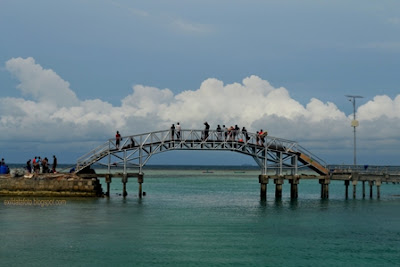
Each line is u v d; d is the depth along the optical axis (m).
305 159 64.44
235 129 61.72
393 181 68.62
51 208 51.56
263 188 63.28
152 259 31.03
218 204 61.59
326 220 47.19
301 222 45.75
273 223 44.97
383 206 59.94
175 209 54.78
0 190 59.41
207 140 60.53
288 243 36.03
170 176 181.50
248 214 51.12
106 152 60.81
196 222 44.88
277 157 64.38
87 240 35.97
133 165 61.44
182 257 31.58
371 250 34.09
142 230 40.25
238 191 91.62
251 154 62.56
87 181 60.66
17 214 47.06
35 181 59.66
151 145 60.78
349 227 43.16
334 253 33.12
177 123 60.41
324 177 65.75
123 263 30.08
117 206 55.12
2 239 35.81
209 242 36.00
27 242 34.97
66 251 32.66
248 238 37.66
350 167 68.06
